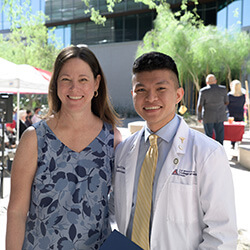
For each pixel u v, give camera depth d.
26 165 1.43
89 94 1.53
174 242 1.30
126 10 22.56
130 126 10.34
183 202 1.30
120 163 1.52
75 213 1.43
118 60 24.19
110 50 24.47
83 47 1.56
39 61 21.33
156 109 1.34
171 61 1.35
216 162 1.28
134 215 1.38
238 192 4.98
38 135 1.46
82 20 24.58
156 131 1.42
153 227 1.32
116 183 1.52
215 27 16.02
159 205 1.32
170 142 1.39
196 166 1.30
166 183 1.32
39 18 21.58
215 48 15.02
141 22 23.16
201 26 16.33
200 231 1.33
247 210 4.17
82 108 1.50
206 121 6.93
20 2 8.12
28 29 20.39
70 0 24.44
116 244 1.15
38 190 1.43
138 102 1.37
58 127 1.50
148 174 1.38
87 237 1.44
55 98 1.59
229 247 1.25
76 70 1.50
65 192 1.44
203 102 6.89
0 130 7.08
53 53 21.95
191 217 1.30
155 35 16.34
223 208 1.26
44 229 1.42
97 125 1.62
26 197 1.44
